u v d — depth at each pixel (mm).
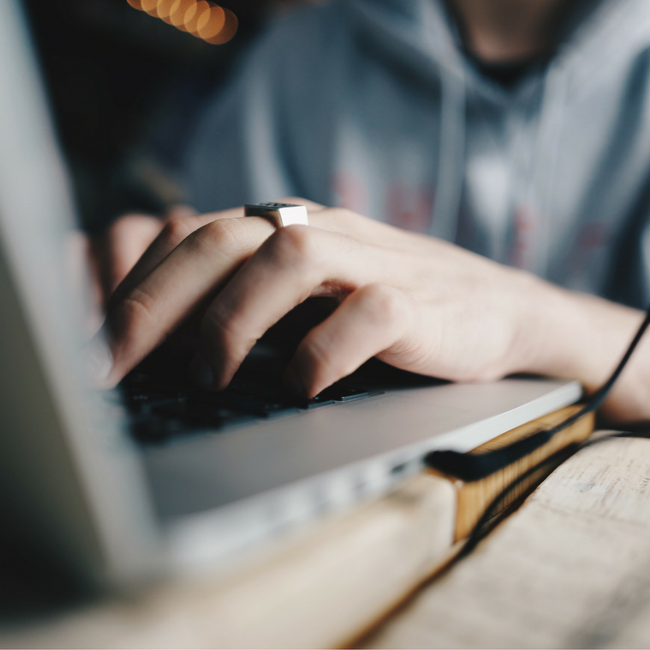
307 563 139
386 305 307
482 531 212
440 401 313
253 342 307
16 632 109
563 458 305
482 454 229
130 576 117
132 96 2324
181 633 112
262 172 1205
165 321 314
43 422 117
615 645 134
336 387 331
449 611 151
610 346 483
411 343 333
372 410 280
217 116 1323
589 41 933
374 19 1071
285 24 1296
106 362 298
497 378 423
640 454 313
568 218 966
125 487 118
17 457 125
